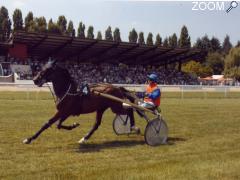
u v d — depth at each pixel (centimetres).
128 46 4581
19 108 1502
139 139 884
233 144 841
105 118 1273
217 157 698
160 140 829
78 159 655
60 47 4309
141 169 594
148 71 5394
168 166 617
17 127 1007
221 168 604
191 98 2516
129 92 860
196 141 874
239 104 2036
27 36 3828
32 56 4938
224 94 3061
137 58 5453
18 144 776
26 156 669
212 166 616
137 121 1220
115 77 4922
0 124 1058
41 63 4566
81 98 780
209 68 7581
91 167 604
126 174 559
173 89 3312
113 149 755
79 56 5106
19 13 6888
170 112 1527
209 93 3136
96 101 802
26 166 600
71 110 773
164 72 5466
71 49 4572
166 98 2445
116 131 923
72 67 4825
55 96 808
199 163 642
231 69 7388
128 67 5488
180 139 902
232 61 7612
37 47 4375
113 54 5072
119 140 864
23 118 1200
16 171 570
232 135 974
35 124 1071
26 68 4191
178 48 4844
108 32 9025
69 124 1101
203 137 937
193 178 545
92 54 4956
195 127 1113
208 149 779
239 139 910
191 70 7212
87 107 792
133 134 946
